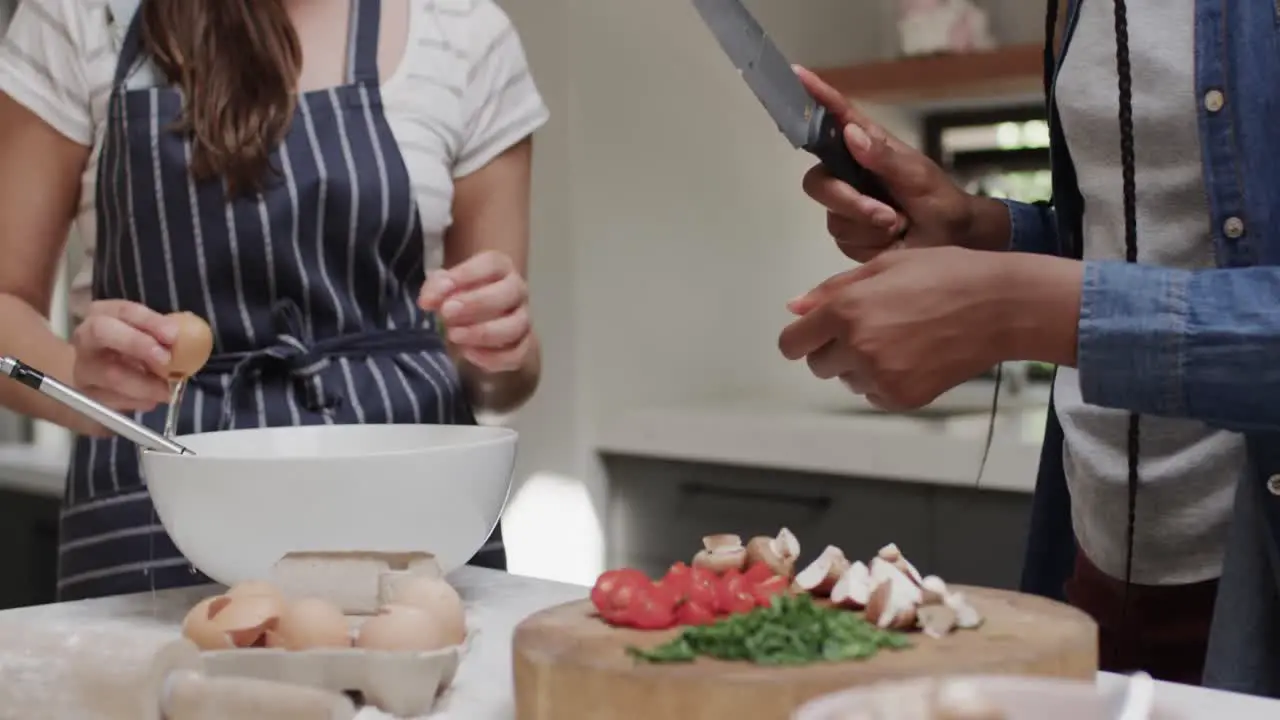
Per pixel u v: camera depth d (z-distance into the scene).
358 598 0.90
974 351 0.85
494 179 1.40
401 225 1.29
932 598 0.74
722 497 2.40
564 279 2.50
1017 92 2.42
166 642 0.73
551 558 2.49
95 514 1.18
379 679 0.75
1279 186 0.91
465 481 0.95
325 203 1.25
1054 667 0.68
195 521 0.93
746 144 2.78
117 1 1.26
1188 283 0.82
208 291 1.24
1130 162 0.97
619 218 2.57
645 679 0.65
